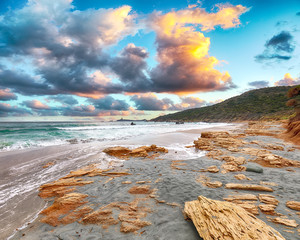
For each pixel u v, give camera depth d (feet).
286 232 11.71
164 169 30.09
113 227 13.60
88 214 15.57
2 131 98.78
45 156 41.24
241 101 458.09
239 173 26.61
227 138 64.03
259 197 17.54
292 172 25.95
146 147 49.44
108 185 22.93
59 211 16.60
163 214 15.01
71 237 12.60
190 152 47.78
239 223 11.23
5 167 32.30
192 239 11.39
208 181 22.99
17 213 16.80
